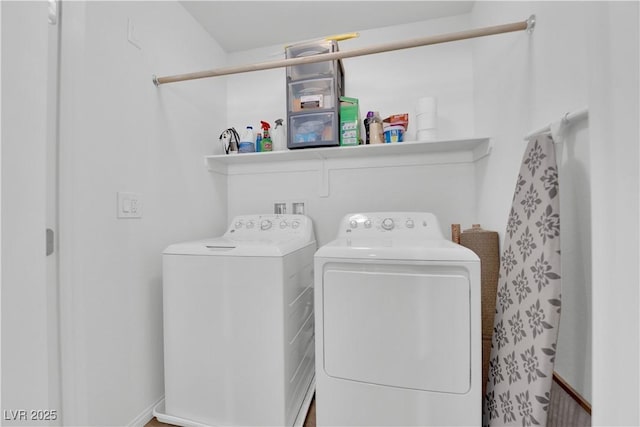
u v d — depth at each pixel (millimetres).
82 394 986
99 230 1063
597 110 436
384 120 1816
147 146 1331
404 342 990
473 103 1765
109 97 1118
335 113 1683
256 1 1645
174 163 1536
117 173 1152
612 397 419
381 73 1926
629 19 395
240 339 1169
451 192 1810
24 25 342
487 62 1515
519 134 1150
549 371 750
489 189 1505
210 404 1204
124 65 1197
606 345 426
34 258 347
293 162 2051
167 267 1252
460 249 984
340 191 1988
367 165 1932
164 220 1444
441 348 960
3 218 317
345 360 1046
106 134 1101
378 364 1012
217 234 1993
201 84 1830
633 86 394
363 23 1877
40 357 352
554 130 826
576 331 810
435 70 1839
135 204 1244
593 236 446
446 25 1823
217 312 1194
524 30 1076
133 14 1256
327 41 1668
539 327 798
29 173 343
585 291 776
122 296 1167
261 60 2129
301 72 1716
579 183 797
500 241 1344
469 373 940
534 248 871
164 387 1385
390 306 1003
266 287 1146
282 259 1142
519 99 1148
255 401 1154
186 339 1227
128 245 1205
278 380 1133
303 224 1691
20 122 335
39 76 357
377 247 1047
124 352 1171
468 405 940
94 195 1045
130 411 1192
